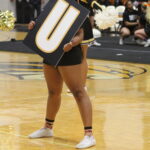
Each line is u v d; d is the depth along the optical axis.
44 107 9.51
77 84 6.91
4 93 10.98
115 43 24.12
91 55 19.06
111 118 8.63
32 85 12.19
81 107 6.93
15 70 14.83
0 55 18.97
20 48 21.34
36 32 6.95
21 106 9.59
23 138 7.29
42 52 6.85
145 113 9.09
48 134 7.38
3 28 7.99
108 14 12.78
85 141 6.83
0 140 7.15
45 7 7.04
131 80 13.38
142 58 18.34
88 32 7.11
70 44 6.69
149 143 7.06
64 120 8.45
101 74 14.43
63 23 6.86
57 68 7.02
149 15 22.62
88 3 7.82
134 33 23.30
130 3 23.30
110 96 10.90
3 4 40.03
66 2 6.96
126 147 6.85
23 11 40.25
